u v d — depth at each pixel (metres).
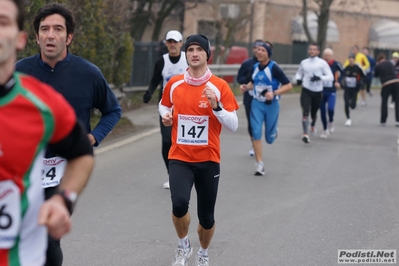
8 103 4.96
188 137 10.84
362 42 88.56
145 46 39.28
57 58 9.18
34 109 5.04
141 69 38.94
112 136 25.41
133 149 22.94
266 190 17.27
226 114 10.59
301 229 13.54
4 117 4.95
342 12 74.00
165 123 11.00
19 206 5.10
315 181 18.62
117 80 33.56
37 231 5.30
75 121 5.35
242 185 17.81
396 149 25.48
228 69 48.00
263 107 19.56
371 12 88.19
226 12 58.72
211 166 10.90
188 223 10.87
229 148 24.31
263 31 76.88
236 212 14.86
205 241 11.09
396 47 89.06
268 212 14.91
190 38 11.05
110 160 20.81
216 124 10.93
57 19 9.01
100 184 17.38
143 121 30.08
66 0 24.11
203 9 72.62
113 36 30.23
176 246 12.34
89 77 9.33
